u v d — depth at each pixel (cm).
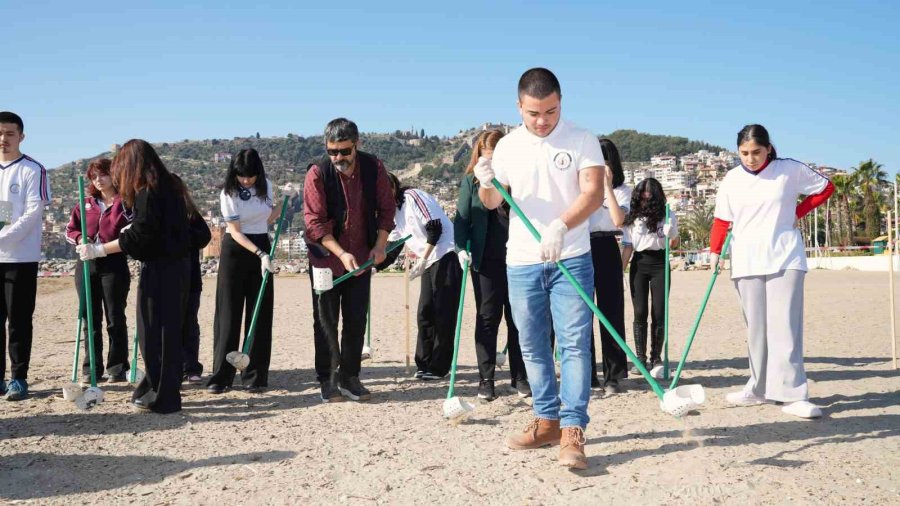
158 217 495
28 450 416
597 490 338
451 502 328
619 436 427
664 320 637
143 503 332
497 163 403
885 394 534
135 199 492
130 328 1062
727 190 512
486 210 534
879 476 348
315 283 522
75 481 363
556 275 383
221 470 377
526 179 389
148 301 507
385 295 1967
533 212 389
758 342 500
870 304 1359
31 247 562
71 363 744
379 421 479
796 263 480
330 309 543
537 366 404
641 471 362
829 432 429
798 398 476
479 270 534
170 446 423
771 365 486
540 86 372
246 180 579
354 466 380
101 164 617
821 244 7181
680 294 1714
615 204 526
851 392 544
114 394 574
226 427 467
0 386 568
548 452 399
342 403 539
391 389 594
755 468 361
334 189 530
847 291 1727
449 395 470
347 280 543
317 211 531
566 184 384
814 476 348
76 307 1514
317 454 402
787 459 375
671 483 343
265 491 345
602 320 373
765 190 491
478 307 542
